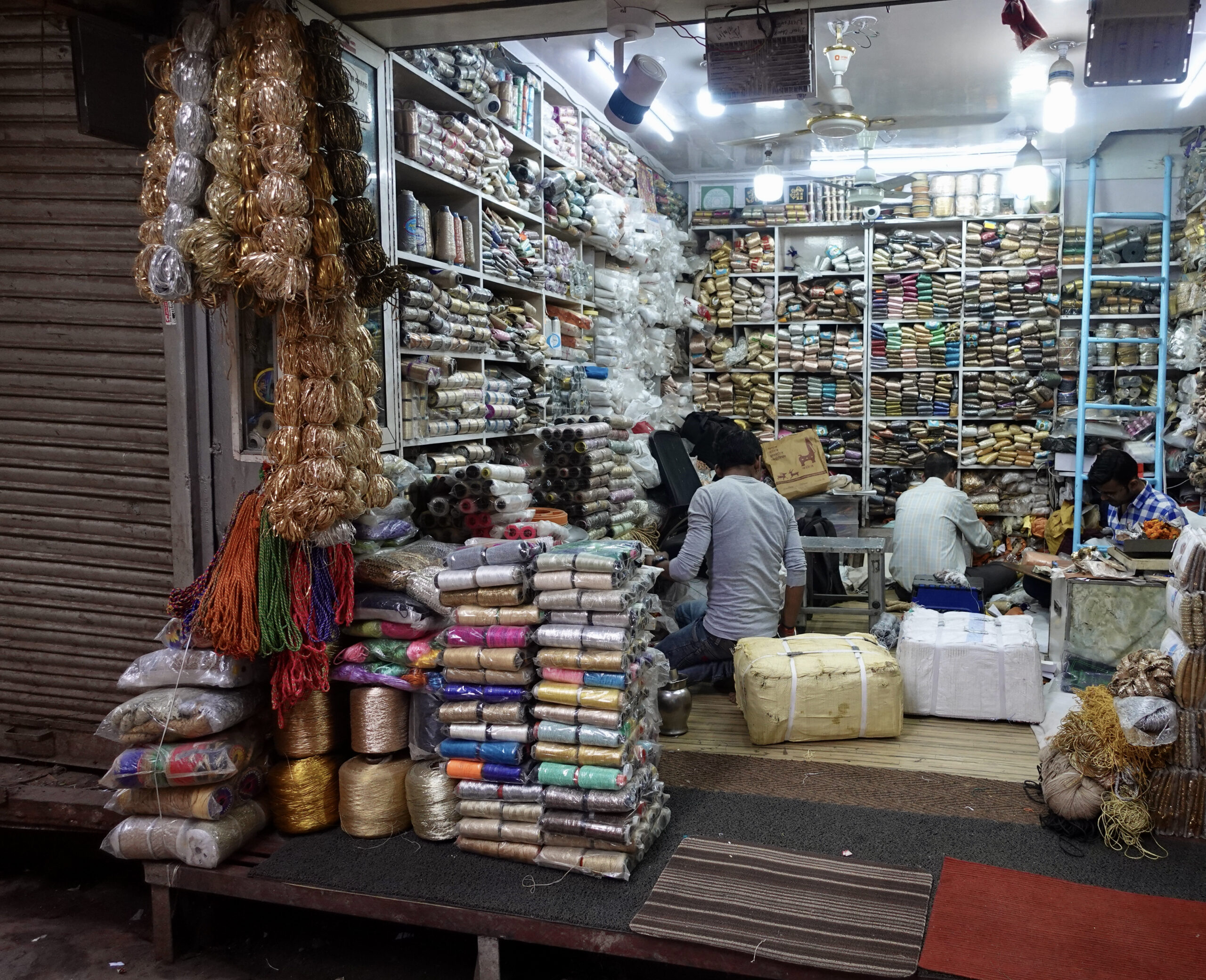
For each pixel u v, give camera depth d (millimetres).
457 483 3328
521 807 2461
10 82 2859
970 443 7586
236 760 2502
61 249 2898
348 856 2523
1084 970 1955
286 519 2365
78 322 2910
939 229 7754
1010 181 6004
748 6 2902
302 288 2287
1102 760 2525
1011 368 7348
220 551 2537
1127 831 2482
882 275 7625
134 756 2477
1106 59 3121
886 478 7617
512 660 2430
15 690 3139
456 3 2850
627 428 5543
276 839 2650
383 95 3229
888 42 4828
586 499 4312
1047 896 2242
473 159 4086
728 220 7863
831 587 5074
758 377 7816
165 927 2594
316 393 2404
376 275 2596
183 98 2332
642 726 2676
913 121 5629
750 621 3760
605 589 2424
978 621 3750
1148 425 6727
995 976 1938
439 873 2414
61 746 3117
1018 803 2793
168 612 2740
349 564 2594
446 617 2682
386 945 2713
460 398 3908
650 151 7109
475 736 2490
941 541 4605
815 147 7043
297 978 2541
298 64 2305
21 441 3012
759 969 2055
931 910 2188
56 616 3068
